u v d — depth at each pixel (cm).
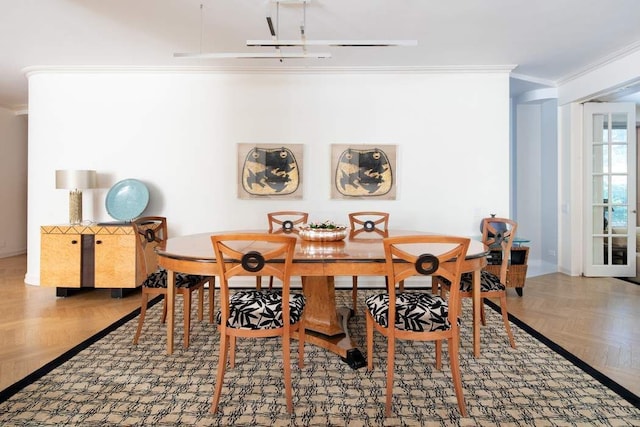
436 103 395
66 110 392
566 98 448
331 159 394
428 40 323
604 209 444
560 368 210
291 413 167
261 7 266
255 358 223
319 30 305
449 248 216
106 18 282
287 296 172
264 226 398
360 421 162
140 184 384
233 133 395
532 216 520
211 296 279
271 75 393
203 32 306
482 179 397
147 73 390
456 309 171
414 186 398
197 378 199
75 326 277
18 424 158
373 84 394
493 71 392
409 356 226
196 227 397
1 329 271
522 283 355
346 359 215
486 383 194
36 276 400
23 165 603
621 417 164
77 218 368
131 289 381
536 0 259
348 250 210
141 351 232
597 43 333
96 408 170
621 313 306
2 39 318
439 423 161
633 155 435
